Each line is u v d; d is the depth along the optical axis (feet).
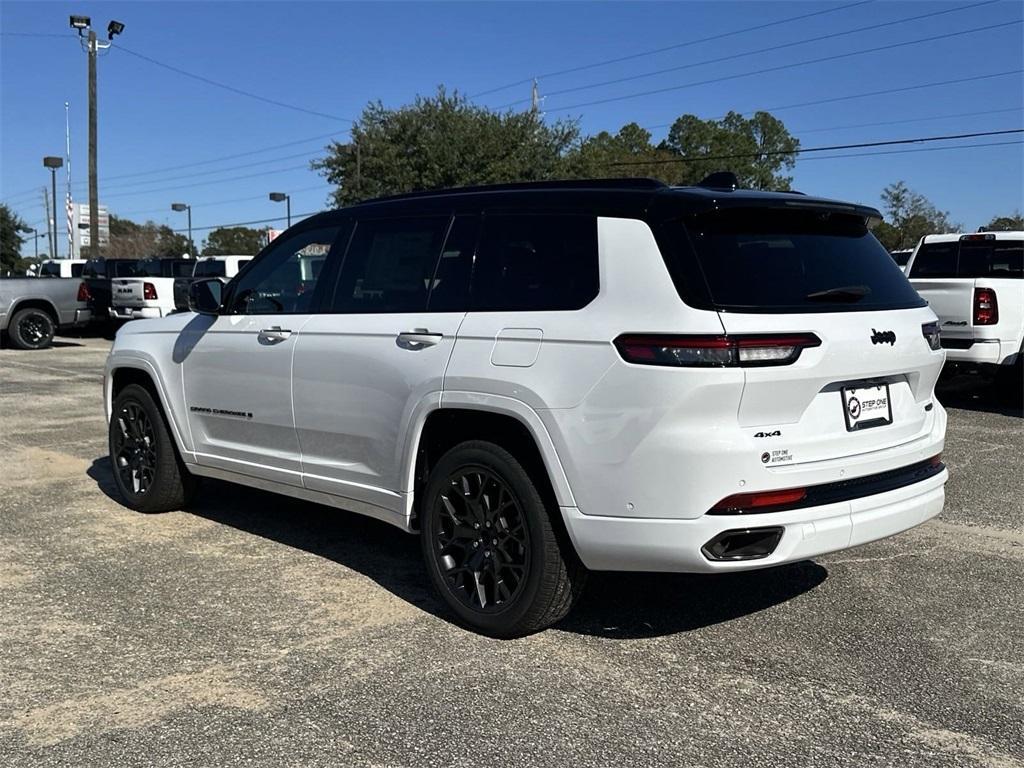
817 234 13.47
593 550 12.23
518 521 13.12
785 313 11.97
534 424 12.51
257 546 17.93
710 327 11.43
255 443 17.44
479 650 13.10
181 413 18.93
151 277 69.26
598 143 239.09
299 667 12.51
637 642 13.42
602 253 12.55
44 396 38.68
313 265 16.61
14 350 60.08
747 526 11.60
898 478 13.29
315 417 15.87
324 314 15.98
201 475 19.03
